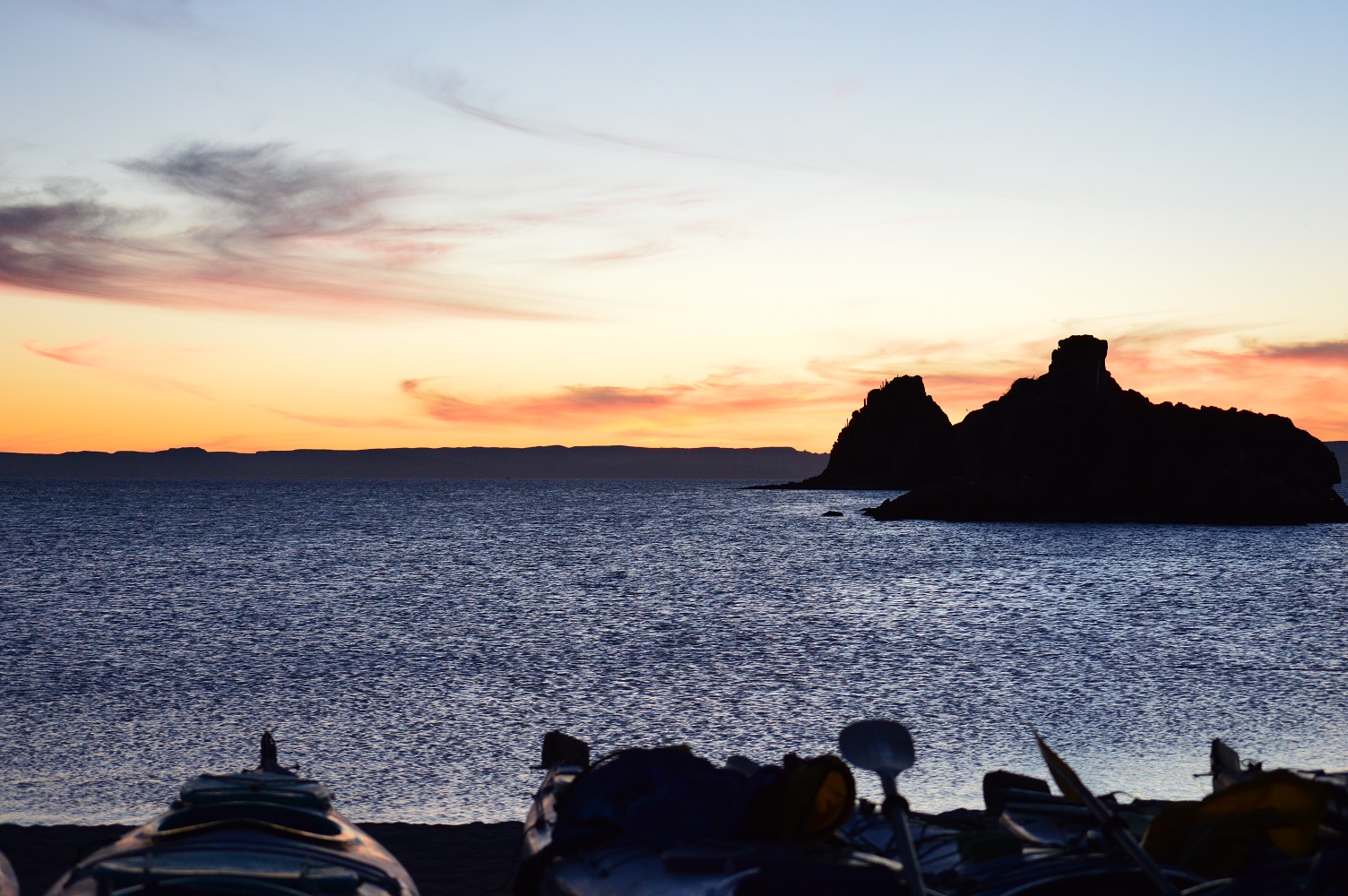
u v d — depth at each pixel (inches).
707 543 3218.5
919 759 627.5
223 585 1825.8
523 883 270.8
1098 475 4936.0
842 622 1390.3
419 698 829.2
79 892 235.1
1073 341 5969.5
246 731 700.7
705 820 254.8
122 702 803.4
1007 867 238.2
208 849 250.7
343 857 260.1
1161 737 691.4
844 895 217.5
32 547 2723.9
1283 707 797.2
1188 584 2032.5
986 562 2600.9
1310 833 240.8
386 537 3314.5
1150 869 219.1
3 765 604.1
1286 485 4864.7
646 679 925.8
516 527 4013.3
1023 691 876.0
